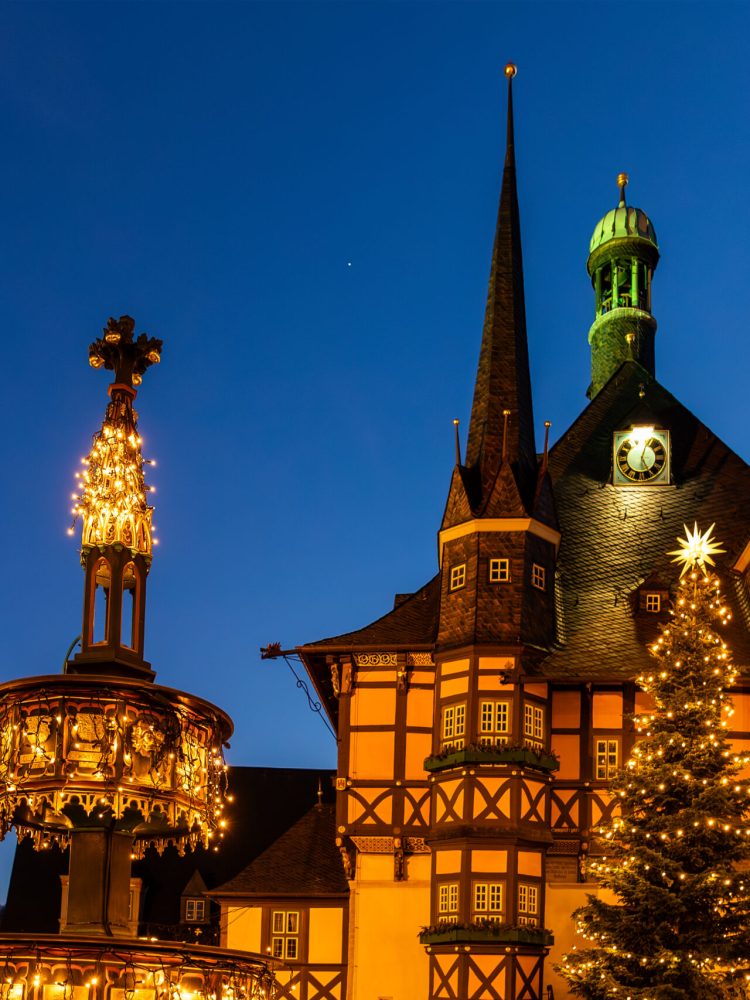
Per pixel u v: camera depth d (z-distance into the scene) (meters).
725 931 27.94
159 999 12.31
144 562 13.92
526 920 33.34
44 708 12.99
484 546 36.28
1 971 11.89
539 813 34.34
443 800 34.72
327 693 41.91
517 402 38.69
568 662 35.97
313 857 38.97
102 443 14.07
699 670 30.23
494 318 40.25
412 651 37.12
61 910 40.88
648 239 50.16
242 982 13.04
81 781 12.78
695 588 31.48
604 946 28.59
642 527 40.09
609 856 30.98
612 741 35.19
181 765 13.46
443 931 33.16
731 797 28.59
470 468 38.00
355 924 35.38
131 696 13.07
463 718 34.91
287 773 50.06
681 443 42.03
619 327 48.88
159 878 46.16
